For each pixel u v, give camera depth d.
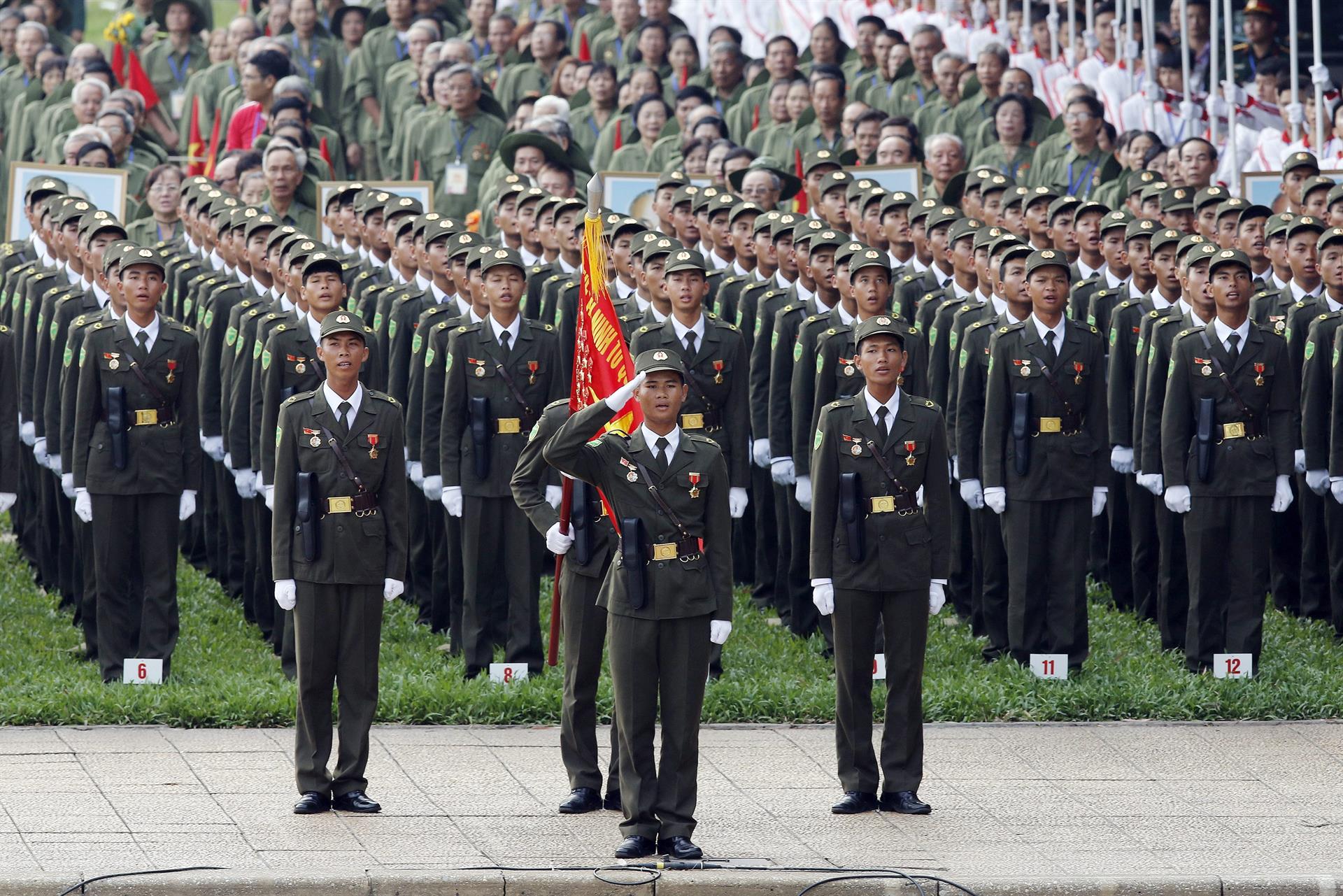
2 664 49.56
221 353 54.16
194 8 95.94
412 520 54.78
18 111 89.81
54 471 54.09
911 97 82.56
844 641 37.94
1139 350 51.19
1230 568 48.50
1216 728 44.88
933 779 40.19
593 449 35.00
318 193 63.81
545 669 47.97
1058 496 48.22
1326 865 33.88
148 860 33.06
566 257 57.38
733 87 87.50
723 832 36.12
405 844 34.69
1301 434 53.16
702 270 47.16
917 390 48.66
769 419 51.88
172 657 49.81
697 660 34.66
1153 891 32.47
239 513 55.22
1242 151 74.31
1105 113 79.56
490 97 85.62
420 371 51.84
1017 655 48.88
